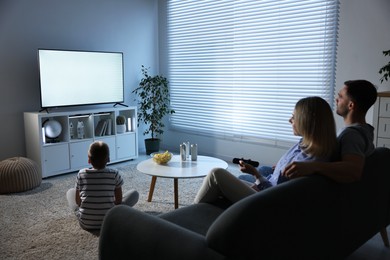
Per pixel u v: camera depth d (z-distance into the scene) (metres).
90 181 2.62
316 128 1.75
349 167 1.61
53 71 4.34
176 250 1.39
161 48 5.85
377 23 3.62
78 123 4.54
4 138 4.32
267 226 1.31
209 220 1.94
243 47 4.72
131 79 5.55
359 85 1.94
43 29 4.50
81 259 2.28
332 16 3.92
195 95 5.43
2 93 4.25
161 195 3.56
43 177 4.16
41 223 2.86
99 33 5.07
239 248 1.25
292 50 4.26
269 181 2.11
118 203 2.72
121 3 5.29
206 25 5.13
